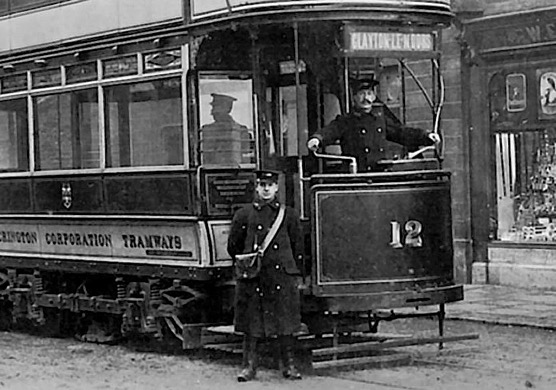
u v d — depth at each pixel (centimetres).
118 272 1412
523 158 1964
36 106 1539
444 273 1247
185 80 1304
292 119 1323
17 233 1594
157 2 1344
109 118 1420
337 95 1283
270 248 1171
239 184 1322
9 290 1623
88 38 1444
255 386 1146
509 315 1620
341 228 1203
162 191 1343
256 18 1224
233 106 1327
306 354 1210
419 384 1131
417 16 1230
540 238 1944
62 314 1581
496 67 1972
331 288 1199
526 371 1202
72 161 1479
